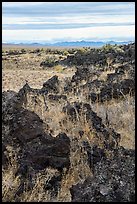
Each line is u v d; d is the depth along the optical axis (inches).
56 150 236.8
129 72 474.6
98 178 198.7
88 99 401.7
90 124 296.0
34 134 248.8
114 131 292.5
